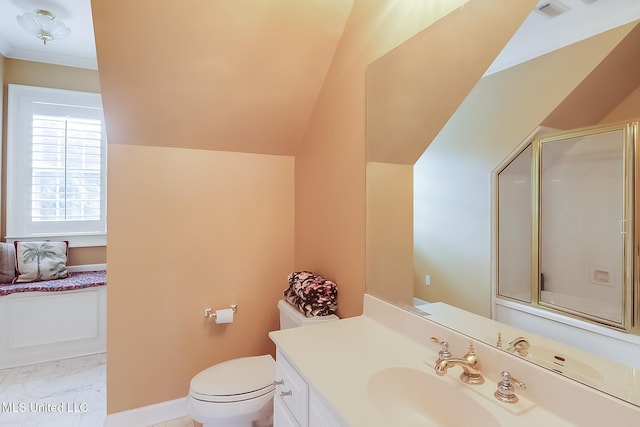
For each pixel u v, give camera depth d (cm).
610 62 66
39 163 294
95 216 316
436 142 111
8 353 254
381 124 138
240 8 146
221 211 205
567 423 73
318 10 156
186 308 198
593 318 71
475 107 97
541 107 79
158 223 190
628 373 66
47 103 295
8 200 284
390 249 132
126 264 183
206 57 159
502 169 90
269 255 219
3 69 279
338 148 170
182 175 195
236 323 211
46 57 293
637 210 63
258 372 162
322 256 186
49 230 299
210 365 205
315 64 175
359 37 153
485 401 81
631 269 64
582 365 73
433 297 112
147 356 189
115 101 164
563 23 75
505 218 89
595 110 69
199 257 200
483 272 95
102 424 187
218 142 199
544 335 80
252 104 185
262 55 165
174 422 191
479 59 97
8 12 229
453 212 104
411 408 96
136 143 184
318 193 191
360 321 139
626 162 64
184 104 175
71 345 274
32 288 258
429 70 115
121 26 139
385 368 99
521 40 84
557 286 77
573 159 73
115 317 182
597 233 69
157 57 153
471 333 98
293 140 213
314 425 92
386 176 135
